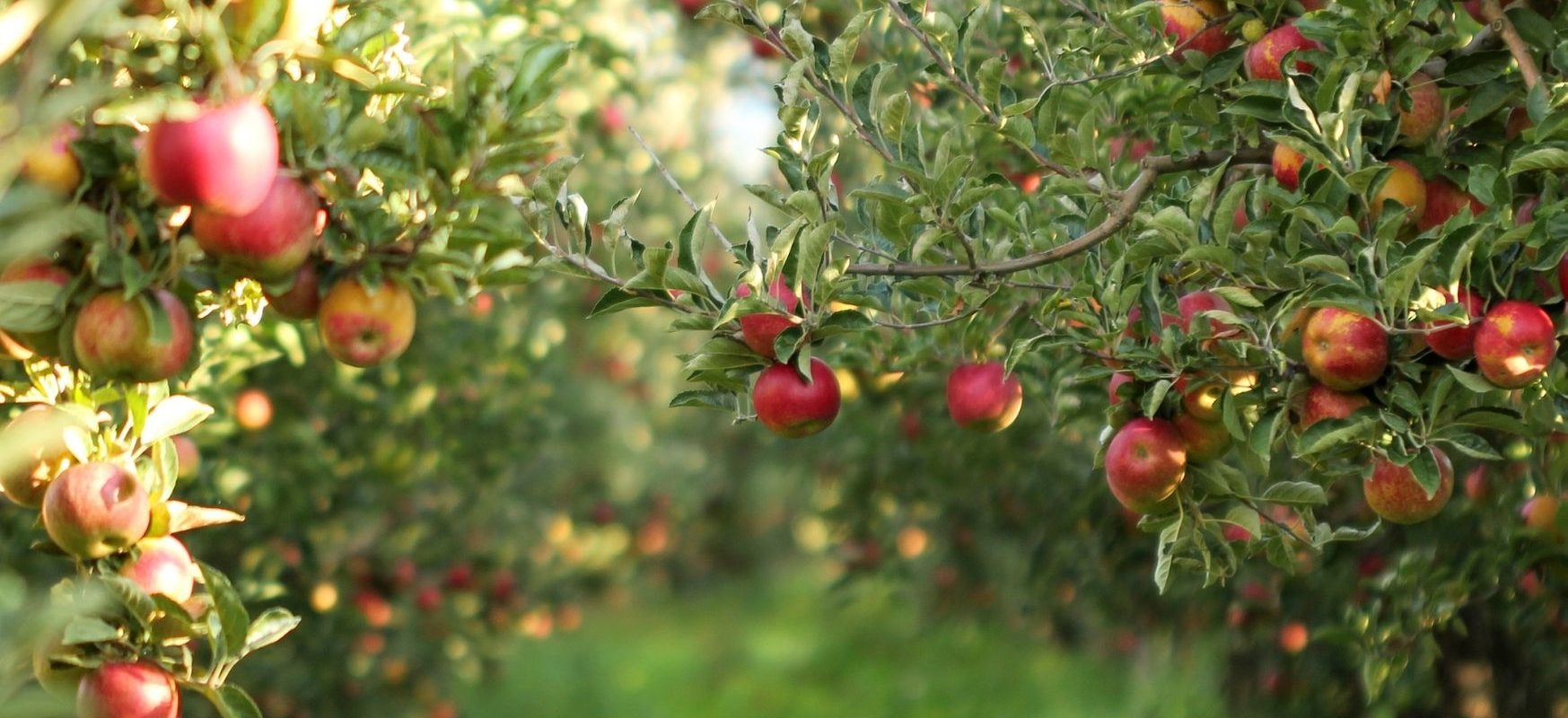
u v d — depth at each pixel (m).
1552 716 5.02
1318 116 2.49
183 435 4.39
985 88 2.97
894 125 2.89
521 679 12.55
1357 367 2.40
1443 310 2.29
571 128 5.57
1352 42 2.63
